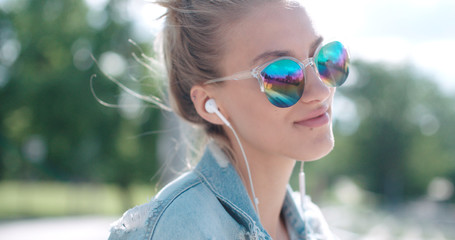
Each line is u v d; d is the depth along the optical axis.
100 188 29.55
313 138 1.42
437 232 25.28
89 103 19.70
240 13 1.43
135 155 22.67
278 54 1.39
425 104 59.91
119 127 21.02
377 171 58.38
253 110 1.44
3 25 21.53
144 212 1.29
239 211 1.37
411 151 57.44
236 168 1.52
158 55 1.95
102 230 15.05
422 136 58.44
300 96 1.38
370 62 58.94
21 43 21.03
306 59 1.41
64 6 20.97
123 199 24.08
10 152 24.73
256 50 1.41
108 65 19.80
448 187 62.69
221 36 1.47
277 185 1.58
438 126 59.72
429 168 58.78
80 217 20.47
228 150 1.54
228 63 1.46
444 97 60.06
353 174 58.78
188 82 1.61
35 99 20.06
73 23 21.02
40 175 27.83
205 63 1.52
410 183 59.94
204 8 1.50
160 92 2.04
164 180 4.67
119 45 19.64
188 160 1.89
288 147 1.43
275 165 1.55
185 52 1.59
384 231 23.28
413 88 58.41
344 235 15.70
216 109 1.50
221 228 1.31
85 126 20.17
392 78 58.38
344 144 57.53
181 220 1.23
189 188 1.35
